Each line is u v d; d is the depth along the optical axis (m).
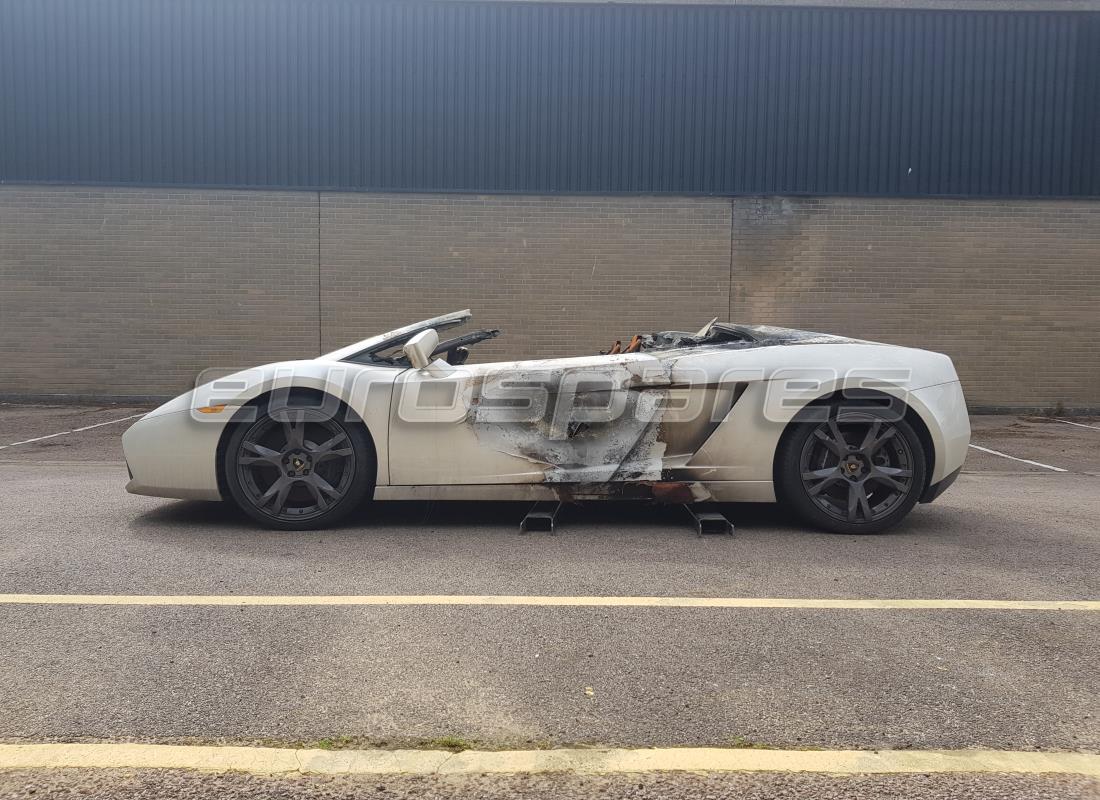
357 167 11.47
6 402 11.56
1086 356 11.55
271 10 11.37
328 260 11.50
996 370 11.56
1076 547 4.05
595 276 11.53
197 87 11.40
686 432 4.18
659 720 2.26
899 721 2.26
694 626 2.94
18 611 3.05
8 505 4.88
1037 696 2.41
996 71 11.39
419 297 11.53
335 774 2.00
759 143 11.45
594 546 4.00
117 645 2.74
